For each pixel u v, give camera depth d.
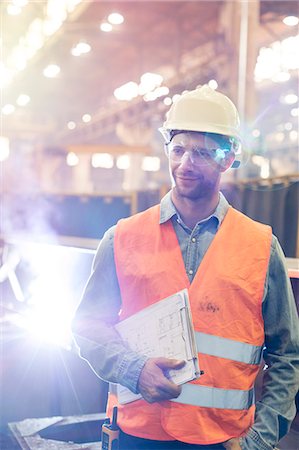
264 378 1.91
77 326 1.95
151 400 1.75
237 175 10.28
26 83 26.42
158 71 24.39
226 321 1.80
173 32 20.53
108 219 9.30
